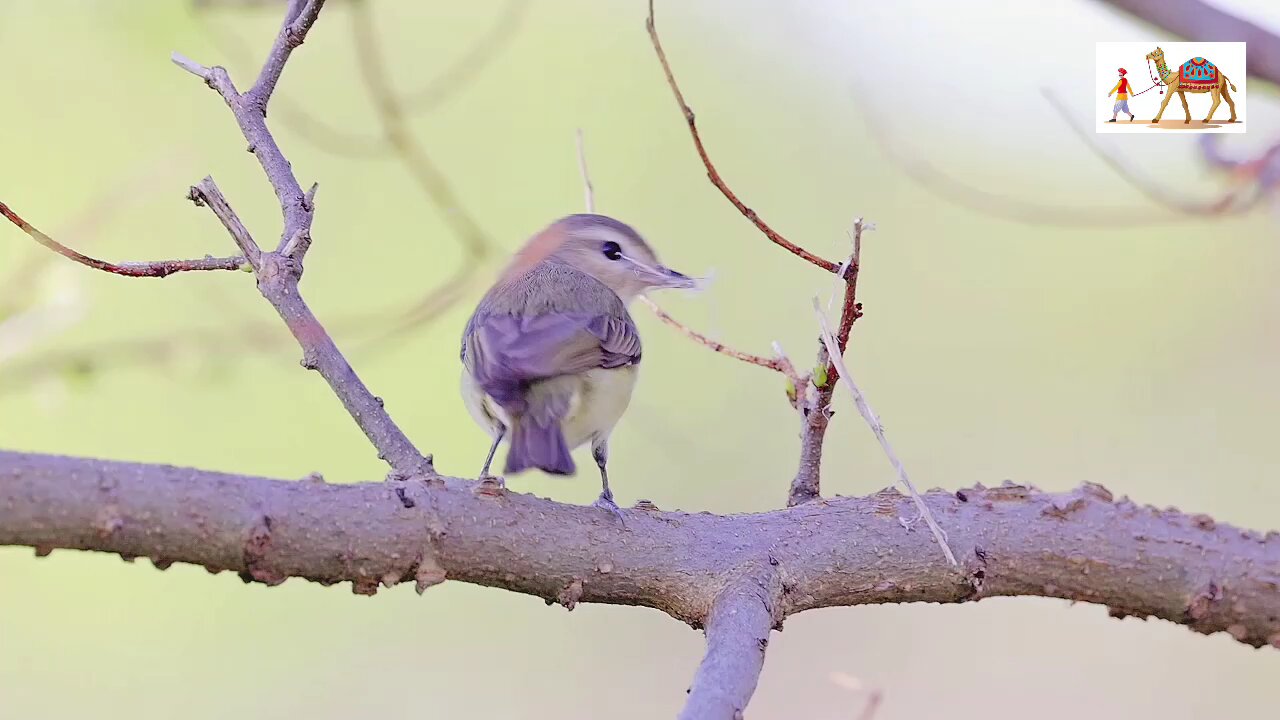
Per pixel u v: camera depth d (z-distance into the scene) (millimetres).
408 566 5371
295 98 12805
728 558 5758
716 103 13961
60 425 11383
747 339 13023
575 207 13531
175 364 10477
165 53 11984
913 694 10625
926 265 13438
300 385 11875
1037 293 13289
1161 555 6109
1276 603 6086
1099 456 12562
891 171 13664
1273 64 6426
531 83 13852
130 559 5012
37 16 11984
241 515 5070
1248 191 8133
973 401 12836
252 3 11445
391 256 12641
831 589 5887
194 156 12086
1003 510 6152
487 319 7953
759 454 12328
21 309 9695
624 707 10906
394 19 13633
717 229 13594
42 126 12008
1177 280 13273
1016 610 11078
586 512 5762
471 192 13398
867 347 13141
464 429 12172
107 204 11164
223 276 11664
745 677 5164
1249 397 12742
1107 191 11750
